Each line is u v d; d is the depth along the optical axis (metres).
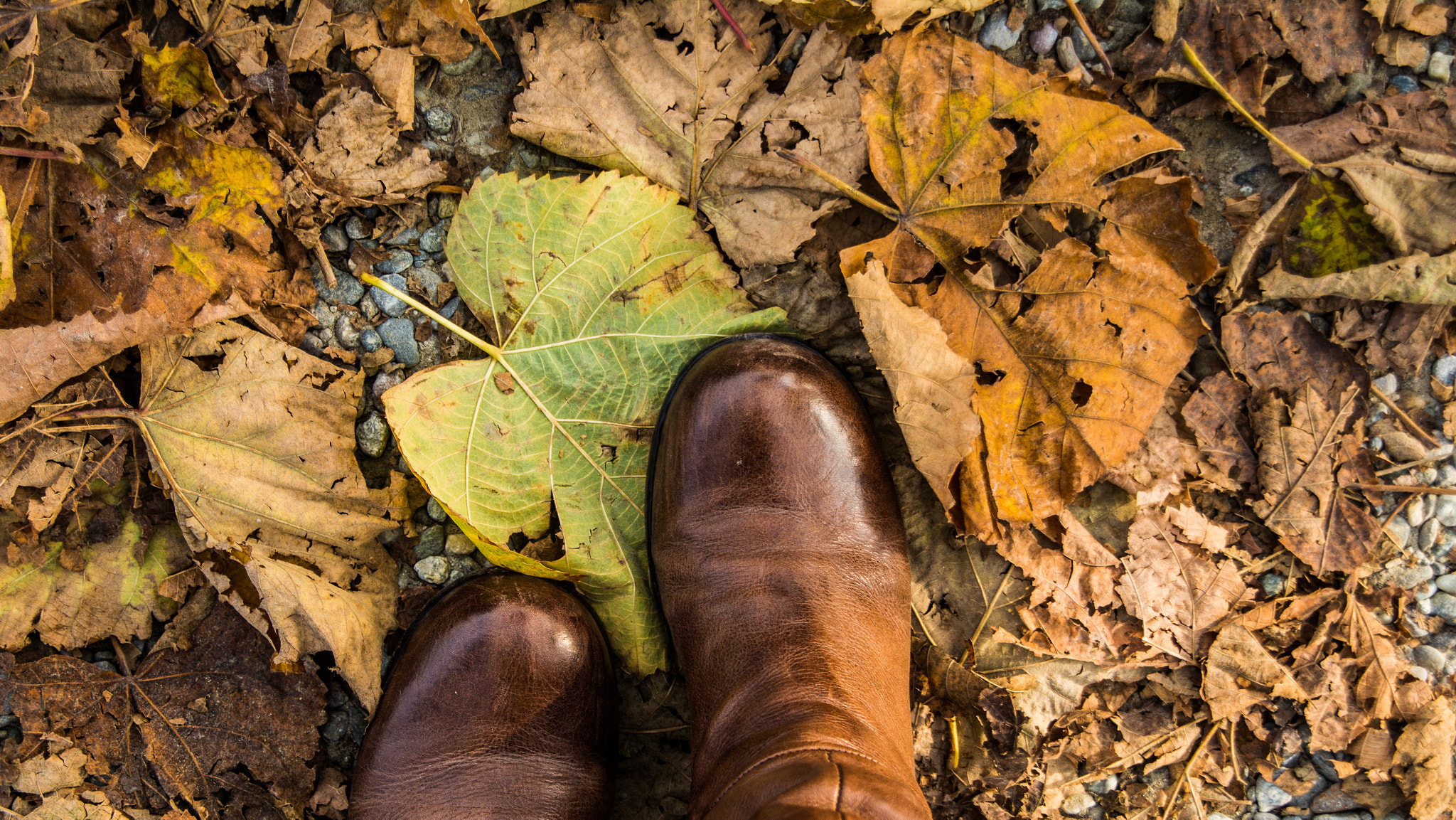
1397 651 1.41
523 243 1.22
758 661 1.16
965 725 1.41
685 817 1.39
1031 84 1.20
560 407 1.26
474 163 1.34
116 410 1.20
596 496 1.30
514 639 1.28
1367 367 1.35
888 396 1.38
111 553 1.29
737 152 1.26
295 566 1.26
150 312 1.21
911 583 1.37
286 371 1.25
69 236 1.22
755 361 1.26
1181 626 1.38
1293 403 1.35
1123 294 1.23
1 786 1.30
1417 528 1.39
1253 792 1.44
